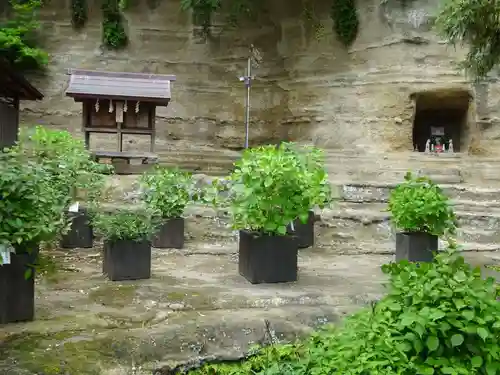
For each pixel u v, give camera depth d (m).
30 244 4.15
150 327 4.11
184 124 16.50
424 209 6.62
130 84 11.34
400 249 6.95
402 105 14.38
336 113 15.31
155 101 11.22
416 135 16.20
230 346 4.05
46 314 4.39
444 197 6.75
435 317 2.55
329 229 8.91
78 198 7.79
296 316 4.49
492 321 2.60
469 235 8.88
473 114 14.13
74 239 7.52
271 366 3.27
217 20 16.61
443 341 2.59
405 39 14.31
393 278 2.96
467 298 2.62
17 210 3.80
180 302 4.83
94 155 10.88
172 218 7.85
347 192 10.31
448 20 7.23
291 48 16.33
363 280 5.94
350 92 15.12
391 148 14.38
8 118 9.51
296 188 5.45
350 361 2.70
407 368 2.54
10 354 3.50
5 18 15.89
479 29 7.16
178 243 7.82
